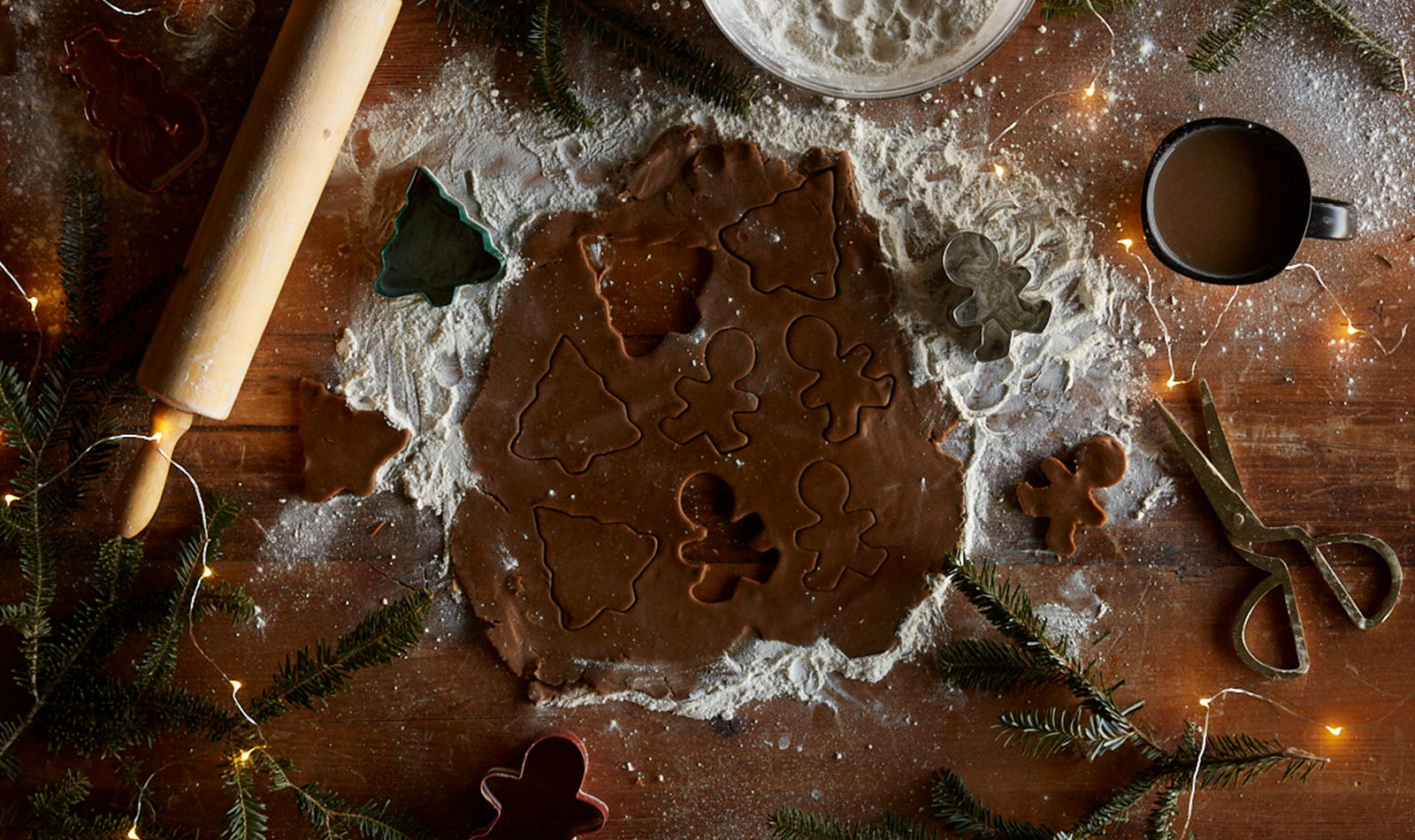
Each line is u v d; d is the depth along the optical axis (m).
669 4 1.17
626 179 1.17
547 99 1.15
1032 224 1.18
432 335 1.17
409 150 1.18
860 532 1.18
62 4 1.16
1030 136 1.18
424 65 1.17
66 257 1.12
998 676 1.16
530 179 1.18
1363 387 1.19
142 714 1.13
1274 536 1.17
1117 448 1.18
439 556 1.18
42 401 1.13
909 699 1.19
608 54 1.17
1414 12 1.18
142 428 1.18
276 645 1.18
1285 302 1.19
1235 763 1.15
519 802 1.18
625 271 1.18
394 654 1.15
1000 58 1.18
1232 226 1.15
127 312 1.13
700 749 1.19
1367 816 1.19
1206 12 1.18
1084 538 1.19
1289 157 1.14
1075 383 1.19
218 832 1.18
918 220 1.18
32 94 1.17
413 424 1.18
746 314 1.18
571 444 1.18
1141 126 1.19
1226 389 1.19
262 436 1.18
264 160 1.10
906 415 1.18
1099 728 1.15
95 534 1.18
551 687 1.18
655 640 1.18
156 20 1.16
